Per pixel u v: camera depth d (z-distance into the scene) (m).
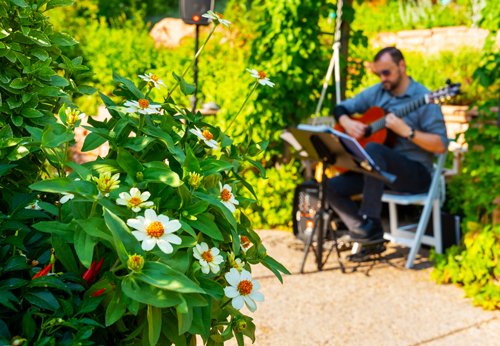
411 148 5.03
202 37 8.66
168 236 1.50
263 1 6.38
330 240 5.06
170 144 1.73
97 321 1.55
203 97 7.27
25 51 1.99
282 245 5.38
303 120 6.20
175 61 8.58
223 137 2.01
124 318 1.64
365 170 4.56
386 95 5.25
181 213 1.62
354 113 5.39
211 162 1.75
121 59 8.53
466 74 8.59
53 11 9.72
